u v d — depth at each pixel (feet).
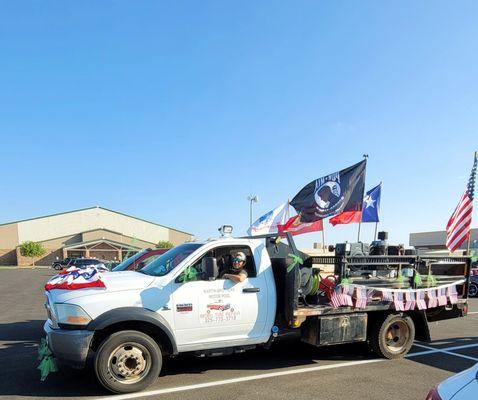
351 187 29.22
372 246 24.76
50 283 19.24
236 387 18.28
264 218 36.63
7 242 242.37
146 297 18.17
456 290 25.18
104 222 261.03
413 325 23.65
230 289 19.81
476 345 26.81
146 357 17.87
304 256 23.17
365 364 22.04
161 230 272.92
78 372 20.26
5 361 22.48
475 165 29.35
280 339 27.91
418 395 17.46
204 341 19.17
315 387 18.34
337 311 21.53
